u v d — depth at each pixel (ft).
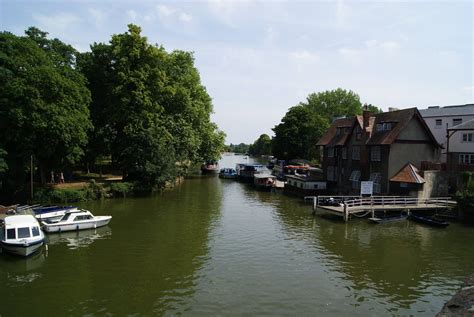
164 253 94.68
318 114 374.63
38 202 146.00
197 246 100.83
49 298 68.64
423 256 94.48
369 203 141.79
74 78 157.28
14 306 65.46
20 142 134.21
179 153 209.56
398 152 153.38
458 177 152.97
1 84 131.13
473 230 120.98
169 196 187.01
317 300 68.95
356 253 96.58
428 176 148.97
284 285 75.51
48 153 142.41
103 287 73.67
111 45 181.16
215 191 210.38
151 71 181.27
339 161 189.88
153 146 178.19
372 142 160.97
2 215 113.70
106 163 259.39
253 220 133.49
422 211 140.97
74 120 141.69
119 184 174.60
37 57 143.84
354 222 131.23
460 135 161.68
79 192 159.22
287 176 213.66
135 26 179.01
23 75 134.21
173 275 80.07
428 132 155.84
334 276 80.64
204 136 257.14
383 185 155.22
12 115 126.93
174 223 127.03
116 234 112.16
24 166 141.38
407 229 121.80
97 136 183.01
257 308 65.41
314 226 125.08
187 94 205.16
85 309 64.54
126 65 174.70
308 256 93.76
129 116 175.42
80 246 100.07
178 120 203.10
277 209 155.63
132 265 85.92
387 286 75.72
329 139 204.33
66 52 194.59
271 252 96.63
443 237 112.37
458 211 134.51
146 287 73.77
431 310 65.67
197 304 66.64
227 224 126.62
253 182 246.88
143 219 132.46
